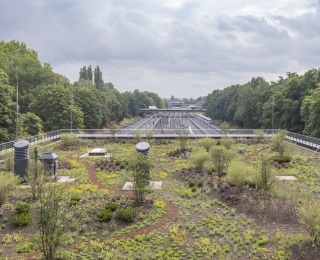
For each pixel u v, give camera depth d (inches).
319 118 1915.6
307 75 2450.8
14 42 3408.0
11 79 2758.4
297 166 1170.0
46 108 2506.2
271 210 692.7
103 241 611.2
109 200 807.1
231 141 1510.8
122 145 1712.6
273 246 545.0
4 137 1760.6
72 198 797.9
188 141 1759.4
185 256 544.1
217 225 655.1
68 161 1301.7
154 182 1016.2
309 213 544.1
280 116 2623.0
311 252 498.3
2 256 551.2
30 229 653.3
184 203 801.6
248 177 850.8
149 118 6628.9
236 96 4375.0
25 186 905.5
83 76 5354.3
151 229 657.6
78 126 2603.3
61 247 571.8
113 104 4234.7
